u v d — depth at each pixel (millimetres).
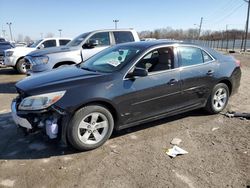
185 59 5188
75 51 8656
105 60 5086
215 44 67688
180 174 3576
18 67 13062
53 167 3799
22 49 13094
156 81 4730
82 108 4098
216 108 5770
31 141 4629
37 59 8383
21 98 4316
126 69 4500
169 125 5250
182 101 5172
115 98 4309
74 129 4051
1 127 5293
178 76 5000
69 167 3791
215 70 5566
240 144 4414
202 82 5367
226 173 3584
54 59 8391
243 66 16625
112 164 3850
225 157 3998
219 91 5750
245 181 3408
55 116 4012
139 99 4574
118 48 5340
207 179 3457
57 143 4527
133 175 3566
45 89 4051
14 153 4219
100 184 3391
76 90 4070
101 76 4363
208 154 4098
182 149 4250
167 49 5012
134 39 9656
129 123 4621
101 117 4301
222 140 4574
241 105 6535
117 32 9406
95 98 4125
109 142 4551
